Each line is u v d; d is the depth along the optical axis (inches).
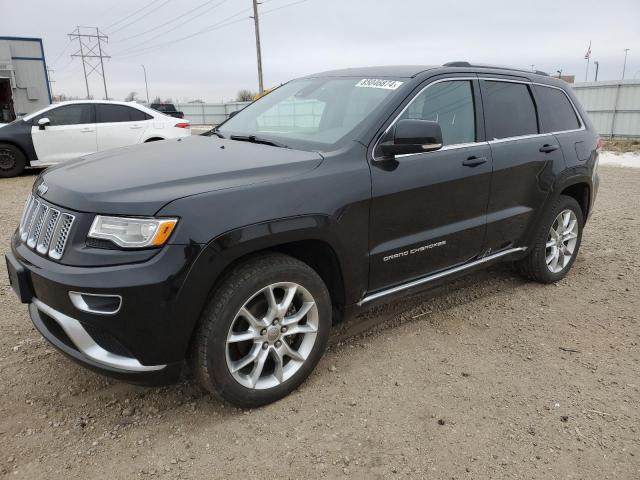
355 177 115.9
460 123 142.8
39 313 108.2
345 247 115.4
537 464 95.5
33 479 90.6
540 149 162.6
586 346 140.8
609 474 93.5
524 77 168.6
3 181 404.2
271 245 103.3
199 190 97.7
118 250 92.1
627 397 117.0
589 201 190.7
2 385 117.9
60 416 108.0
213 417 108.2
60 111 422.6
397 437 102.3
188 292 93.6
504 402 114.3
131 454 97.3
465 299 170.9
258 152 120.7
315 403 113.0
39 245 102.3
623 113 914.1
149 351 94.7
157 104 1128.2
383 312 159.6
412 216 128.7
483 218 148.6
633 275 195.5
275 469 93.8
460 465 95.0
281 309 107.8
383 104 127.7
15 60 748.0
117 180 101.3
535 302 169.5
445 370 127.1
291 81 173.2
